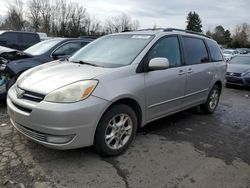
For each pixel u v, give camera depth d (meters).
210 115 6.14
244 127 5.40
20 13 55.72
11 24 55.09
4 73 5.57
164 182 3.18
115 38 4.77
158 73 4.23
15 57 6.34
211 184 3.21
